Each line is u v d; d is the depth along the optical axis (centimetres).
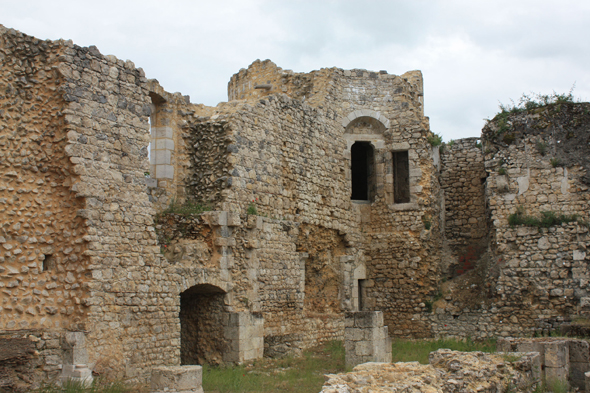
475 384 1102
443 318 2223
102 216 1416
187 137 1880
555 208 2075
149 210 1541
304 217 2070
